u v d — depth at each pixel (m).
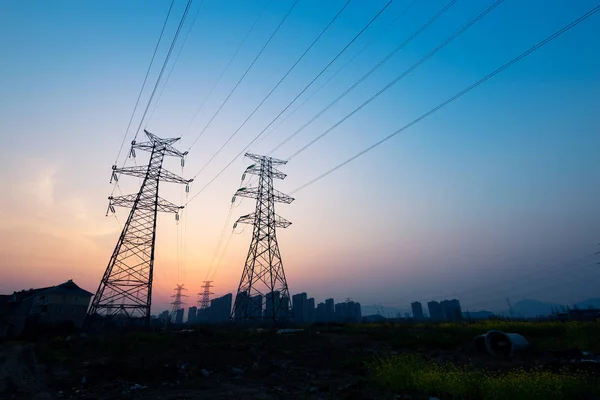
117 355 23.38
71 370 18.75
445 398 11.54
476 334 28.14
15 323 57.31
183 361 20.41
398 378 13.89
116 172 46.44
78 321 61.97
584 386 11.68
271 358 22.11
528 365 17.42
